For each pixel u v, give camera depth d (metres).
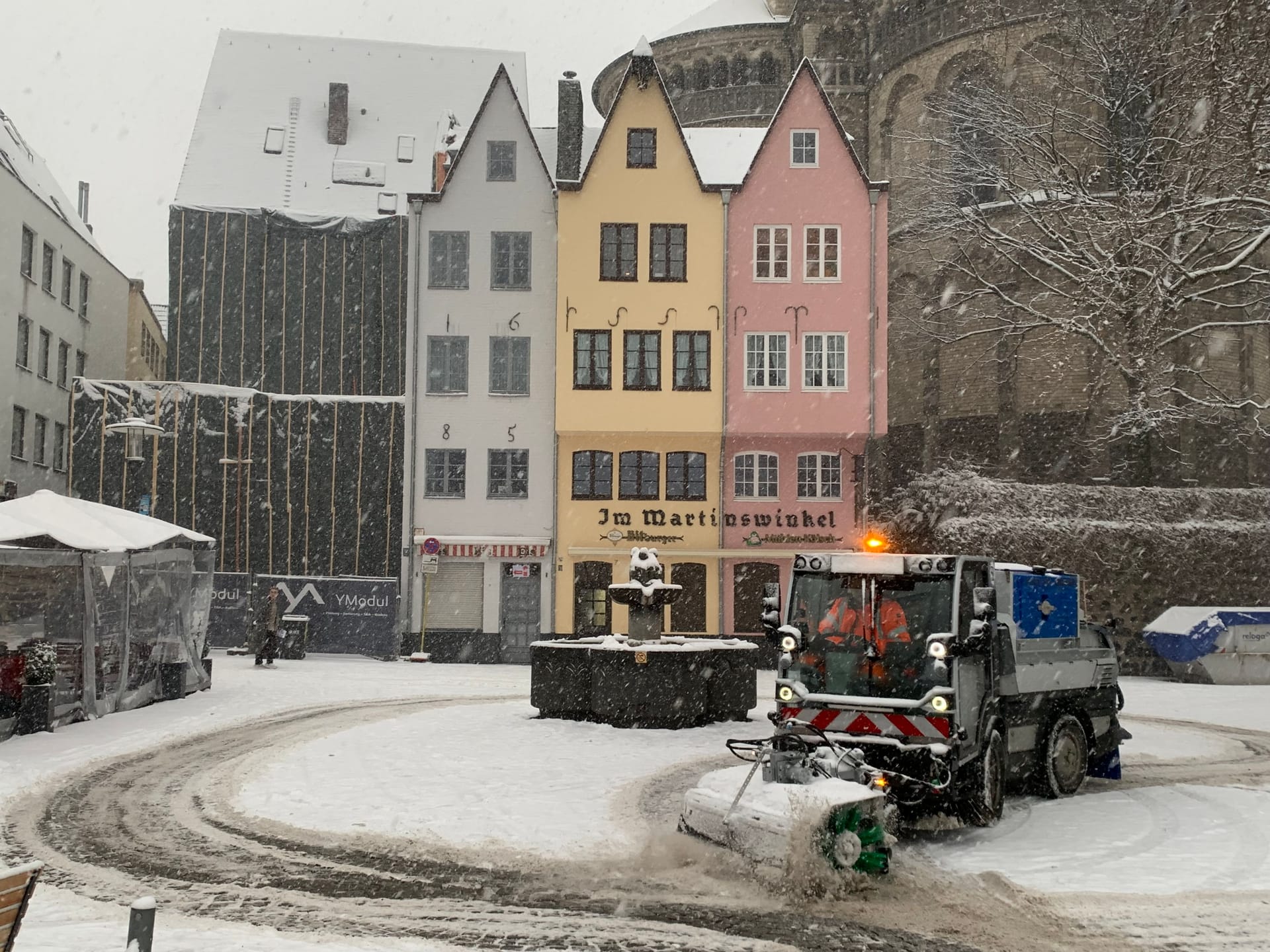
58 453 49.00
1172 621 32.41
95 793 12.60
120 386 38.19
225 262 44.72
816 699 11.08
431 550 36.59
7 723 16.77
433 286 38.53
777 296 37.41
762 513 37.41
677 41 51.25
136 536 20.62
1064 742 13.22
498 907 8.32
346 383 44.53
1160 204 36.00
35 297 45.53
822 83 48.09
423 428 38.09
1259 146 31.23
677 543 37.38
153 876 9.11
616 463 37.78
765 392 37.12
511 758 15.06
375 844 10.22
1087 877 9.25
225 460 37.00
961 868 9.55
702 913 8.21
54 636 20.42
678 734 17.67
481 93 52.28
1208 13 37.22
